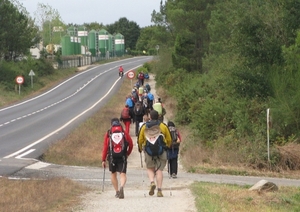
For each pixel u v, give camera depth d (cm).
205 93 4944
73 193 2039
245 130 3553
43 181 2309
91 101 8238
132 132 4881
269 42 3844
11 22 11006
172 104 6334
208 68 7106
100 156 3441
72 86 11106
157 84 9588
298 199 1986
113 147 1892
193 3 8669
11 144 3916
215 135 3828
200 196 1819
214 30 6762
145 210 1577
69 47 18050
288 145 3266
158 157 1886
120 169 1900
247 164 3156
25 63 11700
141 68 13212
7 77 10050
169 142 1919
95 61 18625
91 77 13050
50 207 1688
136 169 3017
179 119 4959
